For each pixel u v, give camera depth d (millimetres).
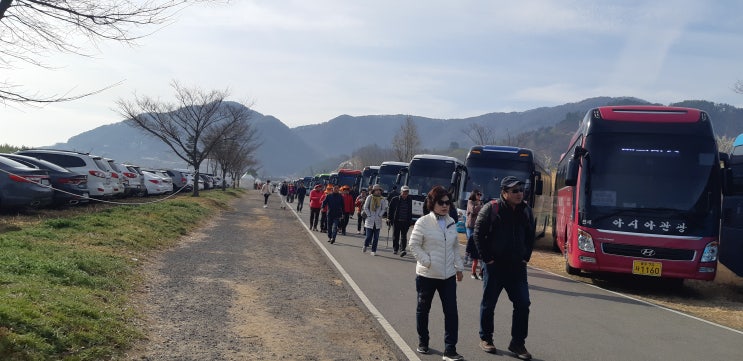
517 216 6879
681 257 11844
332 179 51969
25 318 5527
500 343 7348
